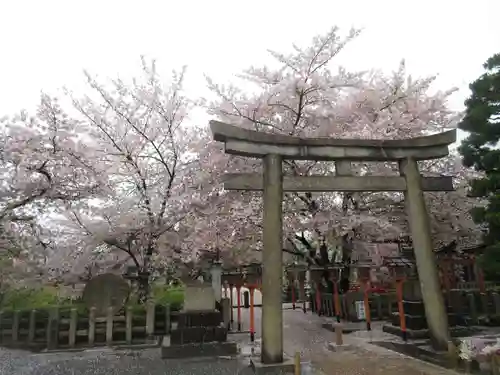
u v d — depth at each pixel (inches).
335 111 560.7
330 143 332.8
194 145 573.3
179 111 593.3
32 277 557.9
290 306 874.1
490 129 390.3
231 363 323.6
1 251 538.9
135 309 445.7
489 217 342.3
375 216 526.3
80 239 565.3
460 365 280.4
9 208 457.4
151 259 552.7
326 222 492.7
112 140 548.4
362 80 544.1
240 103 563.5
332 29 525.7
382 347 370.3
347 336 438.9
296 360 267.0
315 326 543.2
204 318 366.0
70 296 546.9
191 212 541.6
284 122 576.4
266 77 562.6
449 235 569.9
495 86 397.4
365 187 331.9
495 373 245.3
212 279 511.8
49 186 474.3
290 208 546.9
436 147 351.3
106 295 443.8
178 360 339.0
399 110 540.1
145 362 335.6
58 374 305.1
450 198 540.4
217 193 559.8
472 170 550.6
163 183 575.8
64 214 554.3
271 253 298.0
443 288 481.7
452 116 568.1
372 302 563.5
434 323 312.2
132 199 562.9
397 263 403.2
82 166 494.0
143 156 578.6
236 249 613.0
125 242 559.8
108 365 328.2
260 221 550.9
